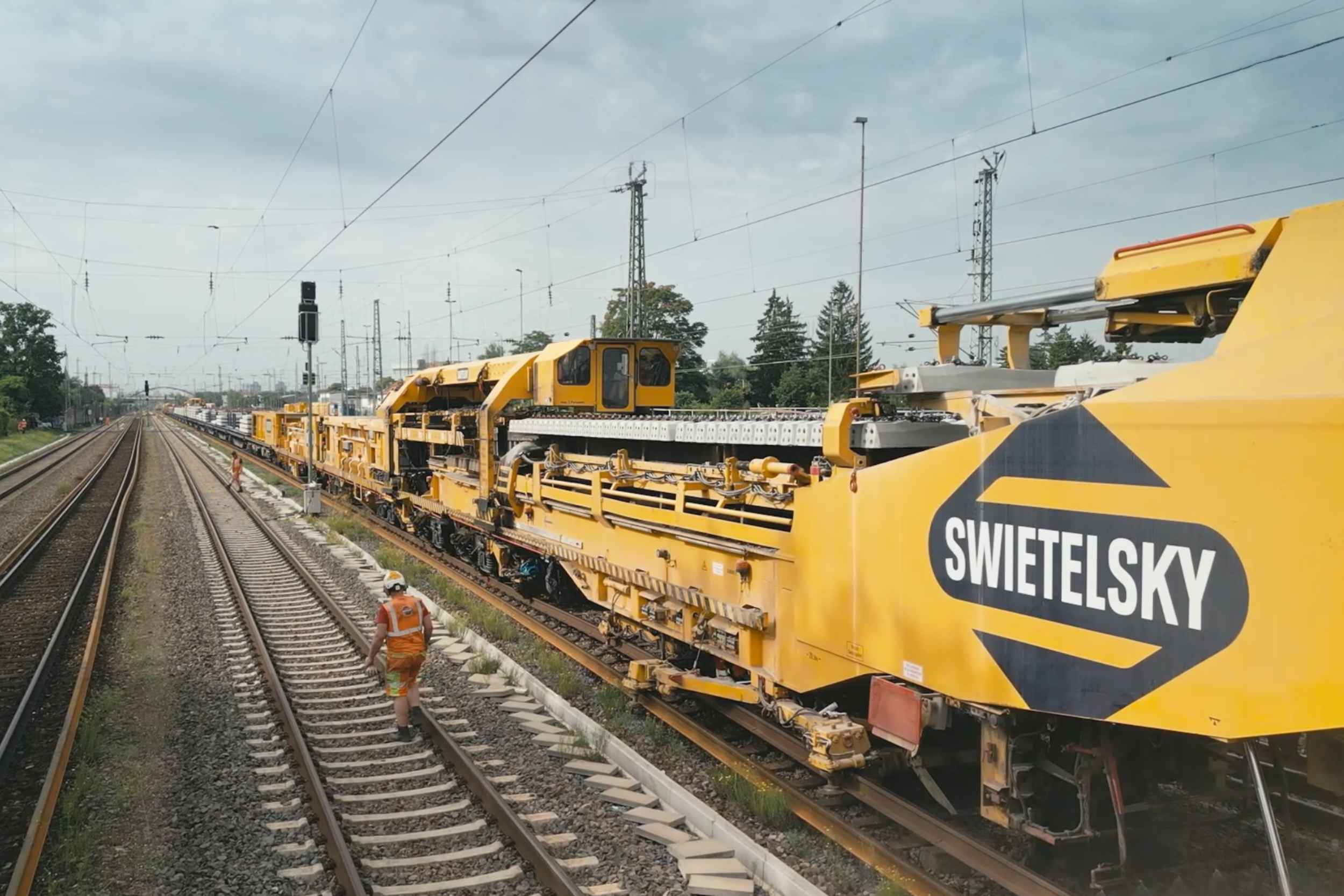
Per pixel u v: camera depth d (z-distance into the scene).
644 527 8.27
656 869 5.29
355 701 8.70
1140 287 4.38
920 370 5.45
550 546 10.84
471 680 9.31
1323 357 3.23
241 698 8.70
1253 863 4.74
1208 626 3.38
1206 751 4.96
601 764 7.02
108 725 7.83
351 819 5.93
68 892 5.07
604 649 10.03
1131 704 3.66
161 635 11.13
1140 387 3.76
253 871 5.30
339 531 20.05
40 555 17.25
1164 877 4.55
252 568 15.91
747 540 6.56
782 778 6.30
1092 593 3.83
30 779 6.71
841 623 5.52
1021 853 4.99
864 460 5.66
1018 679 4.20
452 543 16.91
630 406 12.89
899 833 5.46
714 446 8.10
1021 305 5.03
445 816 6.07
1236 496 3.30
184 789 6.56
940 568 4.68
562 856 5.40
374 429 21.20
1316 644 3.06
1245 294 4.14
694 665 8.20
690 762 7.00
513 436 12.86
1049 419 4.04
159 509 24.94
